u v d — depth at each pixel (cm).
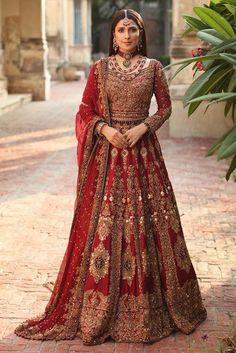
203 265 598
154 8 4653
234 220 746
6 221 745
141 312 439
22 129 1473
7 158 1130
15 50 2102
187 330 452
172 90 1284
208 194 867
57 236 688
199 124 1294
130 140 438
